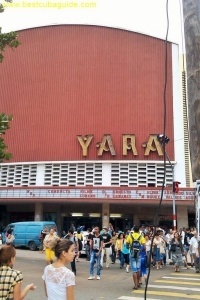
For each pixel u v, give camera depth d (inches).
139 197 1154.0
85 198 1183.6
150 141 1268.5
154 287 449.4
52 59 1434.5
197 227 237.5
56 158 1326.3
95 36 1419.8
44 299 365.1
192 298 380.2
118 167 1266.0
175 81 1352.1
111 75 1374.3
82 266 685.3
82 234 837.2
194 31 181.3
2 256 167.6
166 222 1266.0
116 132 1312.7
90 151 1302.9
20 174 1347.2
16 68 1465.3
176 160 1262.3
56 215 1338.6
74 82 1393.9
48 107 1392.7
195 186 237.9
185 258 672.4
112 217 1299.2
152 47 1384.1
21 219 1411.2
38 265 677.9
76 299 369.1
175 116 1314.0
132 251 446.3
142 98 1339.8
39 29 1472.7
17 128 1400.1
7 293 157.9
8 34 420.8
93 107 1354.6
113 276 550.6
